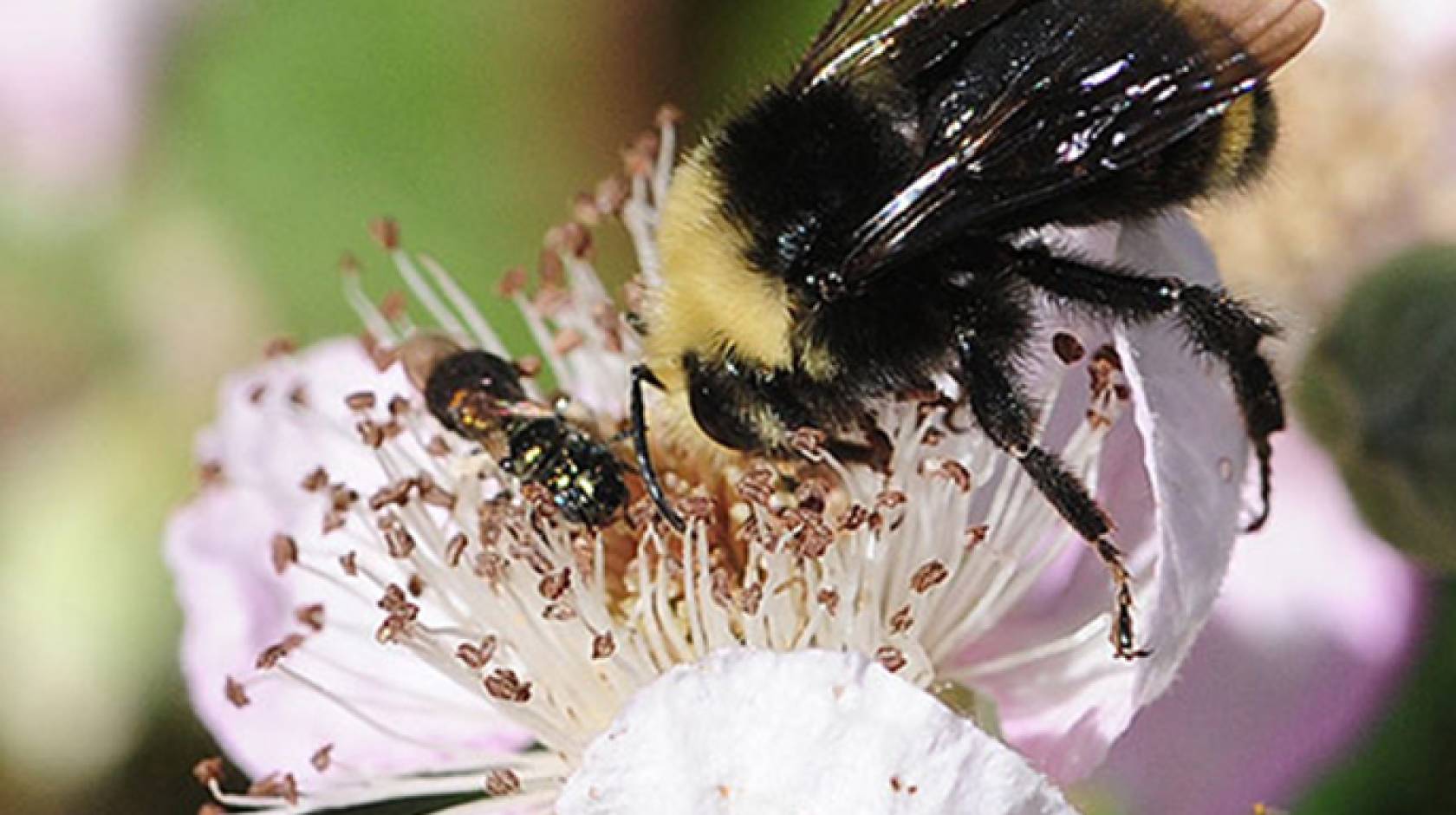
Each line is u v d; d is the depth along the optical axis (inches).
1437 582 6.2
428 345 5.7
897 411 5.5
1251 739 6.0
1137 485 5.5
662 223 5.4
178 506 6.6
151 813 6.9
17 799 6.9
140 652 6.9
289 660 5.9
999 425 5.4
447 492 5.7
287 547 5.7
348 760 5.8
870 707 5.0
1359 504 6.0
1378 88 6.6
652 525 5.5
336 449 6.1
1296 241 6.5
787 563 5.5
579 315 5.8
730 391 5.4
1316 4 5.3
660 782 5.0
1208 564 5.3
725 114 5.5
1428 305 5.9
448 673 5.6
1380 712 6.2
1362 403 5.9
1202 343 5.3
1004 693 5.5
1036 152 5.3
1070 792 5.6
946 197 5.3
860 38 5.4
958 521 5.5
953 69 5.3
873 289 5.4
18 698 6.9
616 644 5.5
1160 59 5.3
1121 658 5.3
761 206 5.3
